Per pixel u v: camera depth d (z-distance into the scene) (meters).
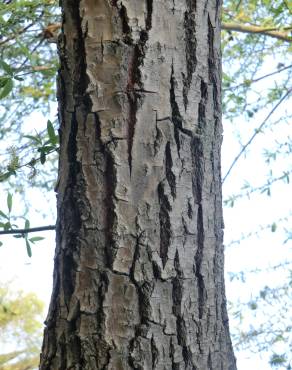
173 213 2.12
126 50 2.14
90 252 2.11
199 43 2.19
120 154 2.12
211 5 2.23
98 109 2.13
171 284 2.11
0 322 7.30
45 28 3.52
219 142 2.25
